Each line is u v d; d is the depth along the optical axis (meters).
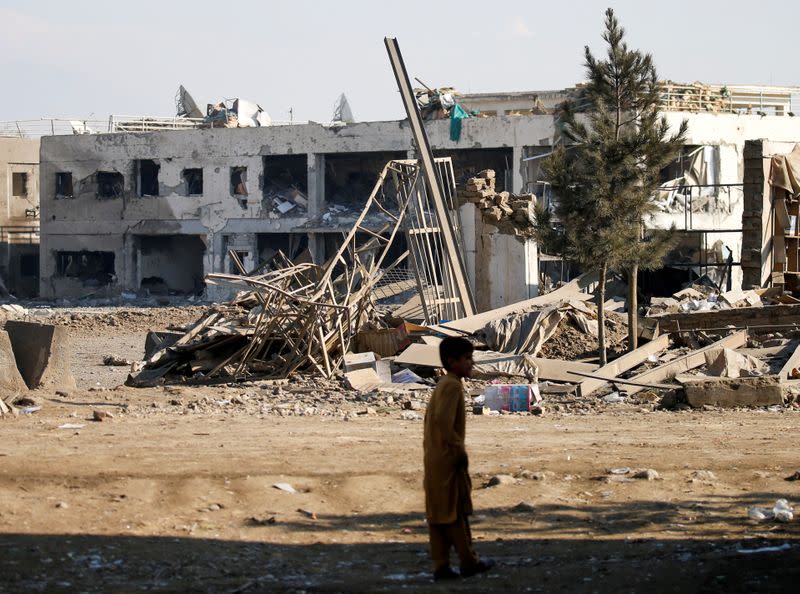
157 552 11.30
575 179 28.42
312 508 13.37
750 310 30.48
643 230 29.56
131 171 75.69
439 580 10.27
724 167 62.50
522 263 34.53
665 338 29.11
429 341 29.27
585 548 11.65
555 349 30.36
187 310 56.38
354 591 9.84
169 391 25.44
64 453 15.88
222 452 16.30
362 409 22.50
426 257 35.06
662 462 15.91
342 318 29.23
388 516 13.11
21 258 86.19
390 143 67.44
